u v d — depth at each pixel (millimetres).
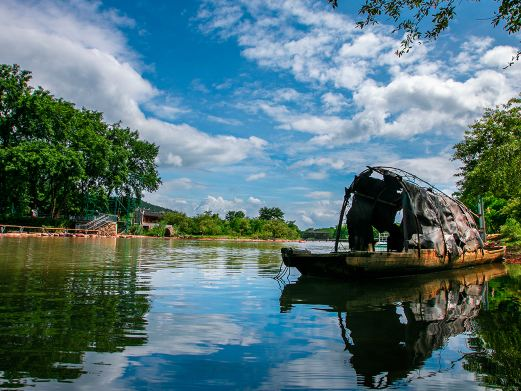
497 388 3461
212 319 5789
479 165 19359
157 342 4582
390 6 5922
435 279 11781
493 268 15703
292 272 12500
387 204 13688
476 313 6590
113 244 28422
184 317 5855
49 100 42469
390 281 11141
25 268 11227
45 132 42250
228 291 8414
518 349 4578
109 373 3607
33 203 47656
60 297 7055
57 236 38812
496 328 5551
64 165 40531
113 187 52250
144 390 3270
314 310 6656
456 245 14086
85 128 46719
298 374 3729
